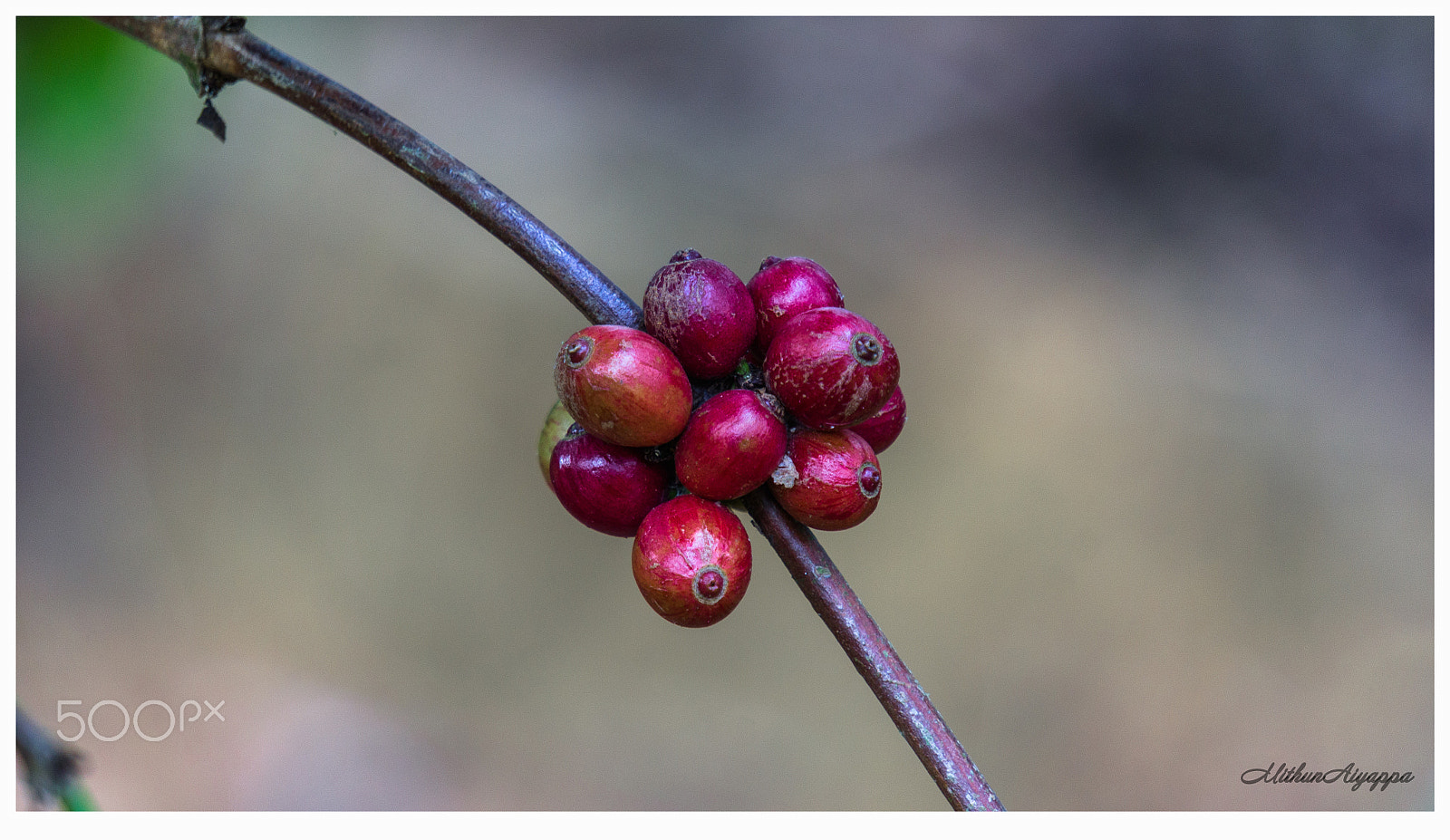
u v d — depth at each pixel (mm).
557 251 363
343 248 803
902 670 354
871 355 354
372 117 364
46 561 722
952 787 350
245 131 789
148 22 368
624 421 354
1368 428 817
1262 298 865
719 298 357
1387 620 761
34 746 383
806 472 357
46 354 746
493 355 803
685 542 354
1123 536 772
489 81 873
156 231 748
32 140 426
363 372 790
